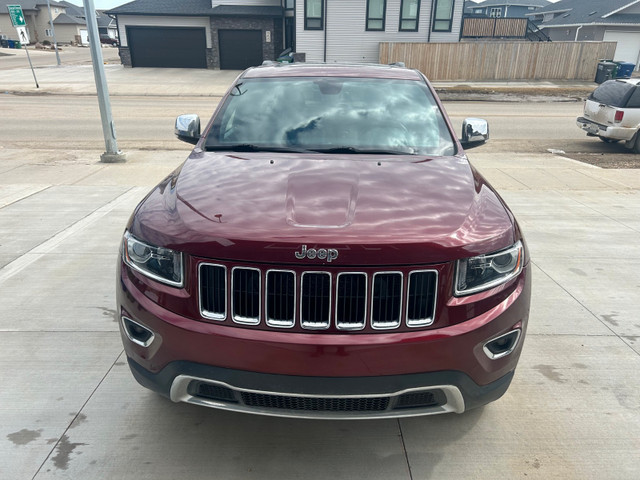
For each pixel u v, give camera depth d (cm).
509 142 1218
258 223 220
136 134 1237
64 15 6956
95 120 1440
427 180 269
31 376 310
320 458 253
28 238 532
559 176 852
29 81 2414
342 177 266
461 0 2623
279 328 212
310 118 339
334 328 211
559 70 2598
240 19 3022
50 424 271
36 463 245
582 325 378
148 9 3048
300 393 214
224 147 321
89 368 319
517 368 326
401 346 209
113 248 507
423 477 243
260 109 348
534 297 421
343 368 210
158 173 829
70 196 686
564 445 263
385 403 221
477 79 2558
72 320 374
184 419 277
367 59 2717
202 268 216
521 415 284
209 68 3119
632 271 474
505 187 773
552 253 515
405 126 336
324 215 226
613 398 299
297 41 2680
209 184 261
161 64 3142
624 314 395
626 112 1093
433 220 227
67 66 3328
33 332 357
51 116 1502
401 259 208
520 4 6353
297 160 292
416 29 2664
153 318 223
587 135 1257
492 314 221
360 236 210
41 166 878
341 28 2658
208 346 214
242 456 253
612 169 920
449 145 326
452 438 267
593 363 332
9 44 6156
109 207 637
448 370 216
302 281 208
